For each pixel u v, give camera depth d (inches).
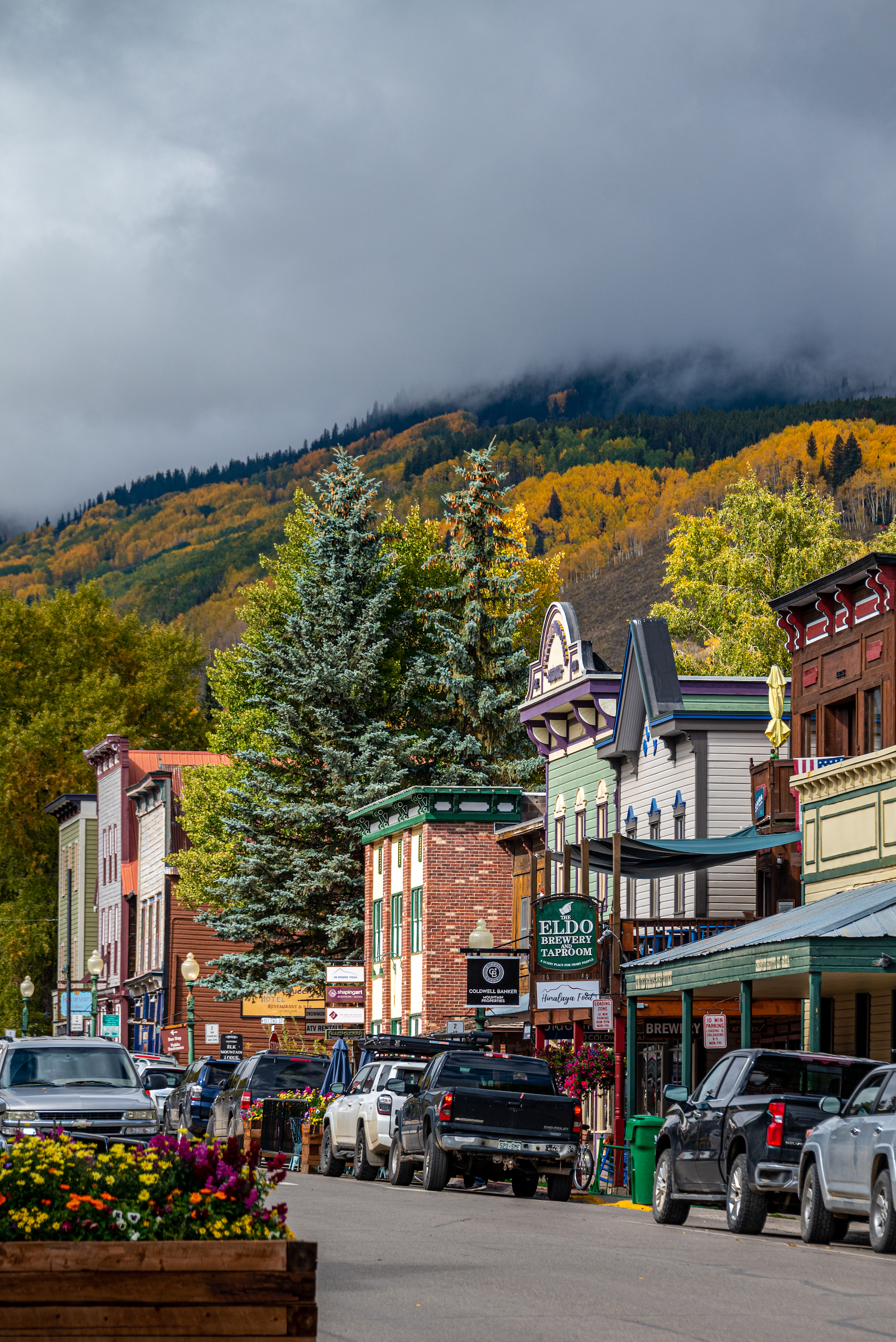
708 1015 1585.9
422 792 3105.3
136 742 5772.6
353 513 3683.6
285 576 3986.2
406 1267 909.2
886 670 1861.5
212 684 4001.0
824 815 1850.4
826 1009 1889.8
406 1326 690.8
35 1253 484.7
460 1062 1640.0
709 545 3981.3
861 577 1911.9
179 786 4530.0
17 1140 561.6
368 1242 1049.5
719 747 2247.8
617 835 1996.8
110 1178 550.6
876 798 1740.9
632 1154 1569.9
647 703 2297.0
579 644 2645.2
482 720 3774.6
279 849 3417.8
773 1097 1170.0
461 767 3668.8
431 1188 1588.3
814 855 1870.1
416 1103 1668.3
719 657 3713.1
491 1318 715.4
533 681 2847.0
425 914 3097.9
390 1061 1893.5
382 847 3380.9
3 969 5580.7
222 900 3651.6
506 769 3725.4
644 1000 1943.9
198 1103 2492.6
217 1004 4362.7
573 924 2015.3
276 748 3592.5
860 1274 896.9
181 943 4421.8
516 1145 1569.9
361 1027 3437.5
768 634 3698.3
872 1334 680.4
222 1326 489.7
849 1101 1092.5
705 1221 1369.3
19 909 5639.8
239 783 3550.7
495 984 2391.7
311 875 3403.1
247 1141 2170.3
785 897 2038.6
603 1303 770.2
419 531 4178.2
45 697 5915.4
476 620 3831.2
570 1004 1994.3
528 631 4429.1
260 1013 3474.4
